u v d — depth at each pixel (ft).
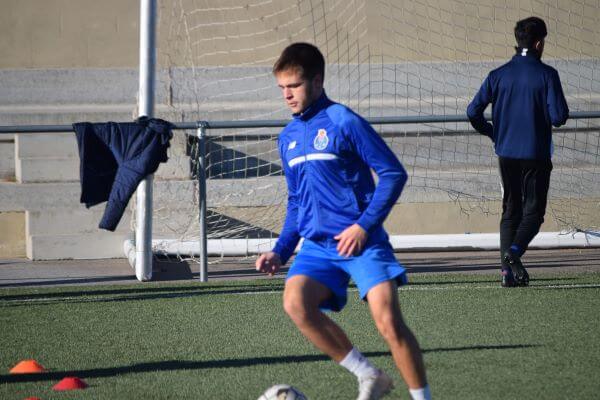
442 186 125.80
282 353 64.95
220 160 128.57
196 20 139.64
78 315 79.87
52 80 137.59
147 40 96.43
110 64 139.54
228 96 139.03
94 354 65.82
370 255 46.26
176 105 136.56
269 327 73.61
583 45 143.74
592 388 55.06
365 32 141.38
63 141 123.75
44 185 118.11
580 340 67.46
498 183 126.72
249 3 140.46
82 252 115.44
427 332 70.90
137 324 75.66
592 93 142.31
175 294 89.40
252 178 121.70
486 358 62.64
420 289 89.51
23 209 117.60
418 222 126.82
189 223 117.70
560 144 132.77
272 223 121.60
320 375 59.00
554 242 114.62
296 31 141.28
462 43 142.61
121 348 67.56
